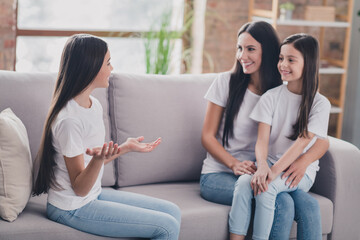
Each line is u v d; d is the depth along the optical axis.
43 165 2.20
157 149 2.86
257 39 2.67
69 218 2.20
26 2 4.61
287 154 2.56
